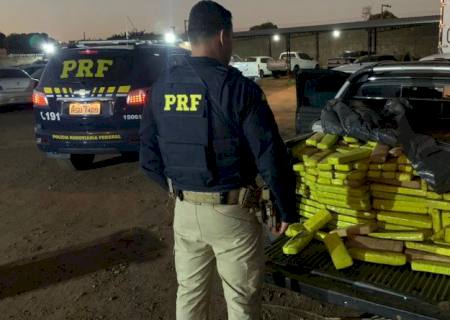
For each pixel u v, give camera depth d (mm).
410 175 2580
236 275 2289
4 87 14375
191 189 2217
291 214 2229
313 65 31766
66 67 6215
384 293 2289
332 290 2359
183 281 2445
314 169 2770
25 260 4254
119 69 6125
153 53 6480
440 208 2514
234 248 2250
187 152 2158
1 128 11641
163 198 5738
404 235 2547
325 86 5172
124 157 7723
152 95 2279
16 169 7359
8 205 5730
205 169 2137
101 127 6094
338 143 3025
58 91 6152
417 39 36750
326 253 2688
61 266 4113
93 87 6059
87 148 6184
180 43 8016
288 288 2504
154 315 3355
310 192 2904
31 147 9062
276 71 29906
